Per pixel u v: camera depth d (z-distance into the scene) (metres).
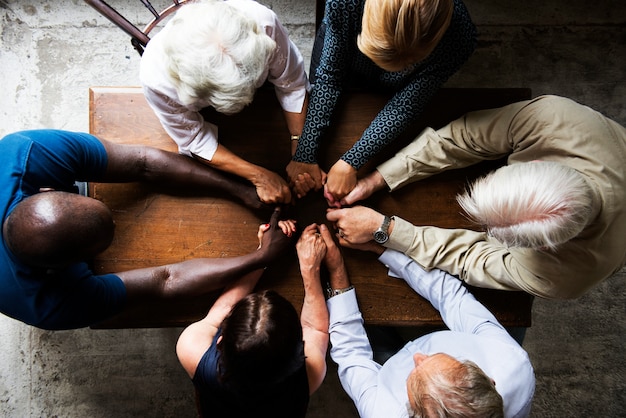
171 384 2.49
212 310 1.80
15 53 2.48
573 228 1.39
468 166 1.90
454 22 1.59
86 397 2.47
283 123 1.90
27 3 2.49
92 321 1.72
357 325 1.85
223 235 1.88
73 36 2.50
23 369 2.47
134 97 1.89
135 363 2.48
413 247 1.81
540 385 2.54
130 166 1.80
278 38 1.65
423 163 1.83
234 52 1.44
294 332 1.46
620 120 2.55
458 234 1.84
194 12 1.46
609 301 2.54
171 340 2.49
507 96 1.90
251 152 1.89
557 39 2.55
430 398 1.44
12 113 2.48
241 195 1.86
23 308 1.65
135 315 1.86
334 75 1.78
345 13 1.62
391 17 1.38
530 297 1.89
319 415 2.48
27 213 1.48
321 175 1.87
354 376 1.77
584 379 2.54
